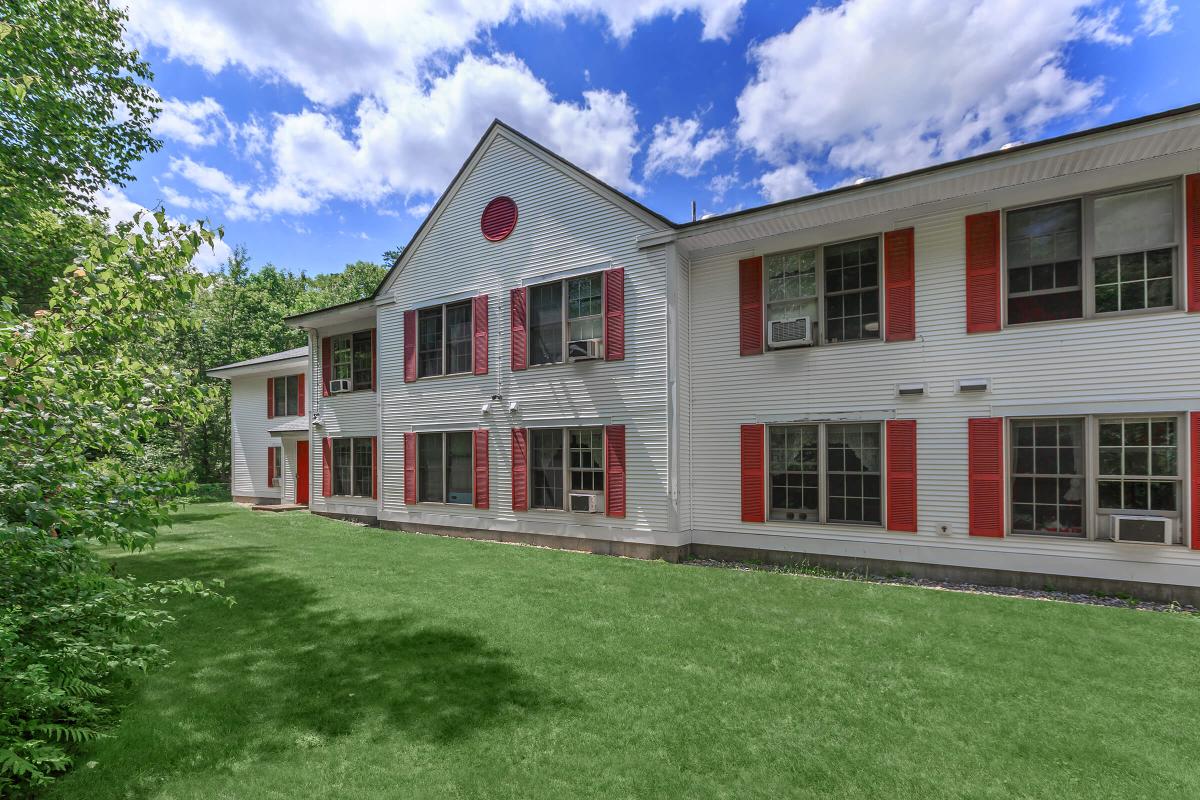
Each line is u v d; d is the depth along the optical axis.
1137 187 6.14
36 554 3.07
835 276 8.06
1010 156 6.25
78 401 3.34
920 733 3.32
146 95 11.85
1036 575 6.56
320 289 41.31
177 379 4.11
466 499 11.38
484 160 11.20
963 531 6.98
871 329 7.75
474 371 11.14
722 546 8.70
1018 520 6.75
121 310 3.73
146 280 3.72
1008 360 6.77
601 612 5.76
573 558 8.71
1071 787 2.79
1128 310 6.18
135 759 3.02
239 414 19.11
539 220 10.35
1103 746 3.16
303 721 3.47
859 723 3.44
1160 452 6.05
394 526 12.47
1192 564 5.81
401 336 12.52
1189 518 5.83
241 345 28.30
